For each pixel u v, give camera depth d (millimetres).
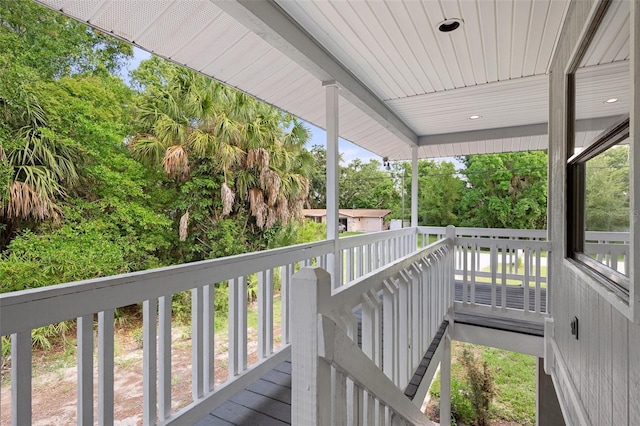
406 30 2488
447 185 12180
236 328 2107
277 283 6750
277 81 3246
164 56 2568
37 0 1870
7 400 3293
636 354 1114
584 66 1971
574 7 2057
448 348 3350
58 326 3916
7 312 1051
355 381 1135
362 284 1354
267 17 2096
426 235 5875
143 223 6246
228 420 1805
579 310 1897
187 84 7203
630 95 1164
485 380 8016
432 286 2717
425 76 3297
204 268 1834
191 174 6938
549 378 4004
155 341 1555
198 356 1815
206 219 7055
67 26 5996
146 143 6512
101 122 6137
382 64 3047
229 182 7227
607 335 1410
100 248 5531
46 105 5426
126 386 3369
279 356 2494
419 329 2252
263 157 7465
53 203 5207
